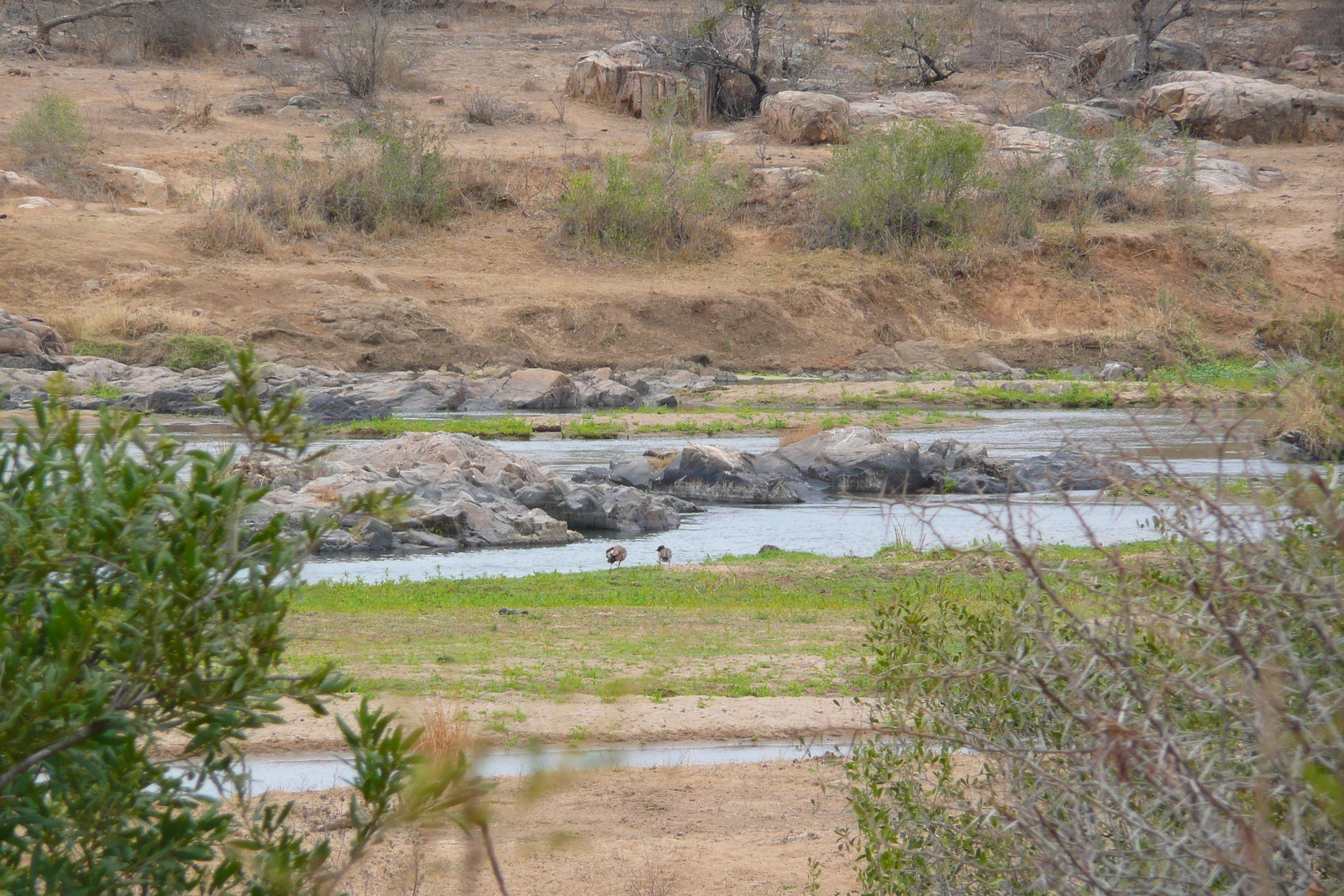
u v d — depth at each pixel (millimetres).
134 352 63812
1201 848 4441
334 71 100000
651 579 26734
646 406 63812
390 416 59125
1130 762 4551
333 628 20500
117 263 71250
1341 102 103750
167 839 4727
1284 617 4840
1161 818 5074
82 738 4273
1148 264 83875
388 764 4484
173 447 4754
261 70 104625
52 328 63094
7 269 69125
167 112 92438
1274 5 136500
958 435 52500
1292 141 103375
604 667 17766
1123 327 78438
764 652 19047
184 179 83188
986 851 7223
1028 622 6020
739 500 43375
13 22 109312
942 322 79562
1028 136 95688
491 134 95250
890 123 87562
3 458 4688
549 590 25438
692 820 11914
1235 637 4340
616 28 124312
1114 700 5113
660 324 74375
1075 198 90312
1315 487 4535
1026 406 62406
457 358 68625
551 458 48750
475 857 4562
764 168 91125
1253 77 113812
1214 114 102438
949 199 85250
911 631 8656
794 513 40906
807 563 28953
